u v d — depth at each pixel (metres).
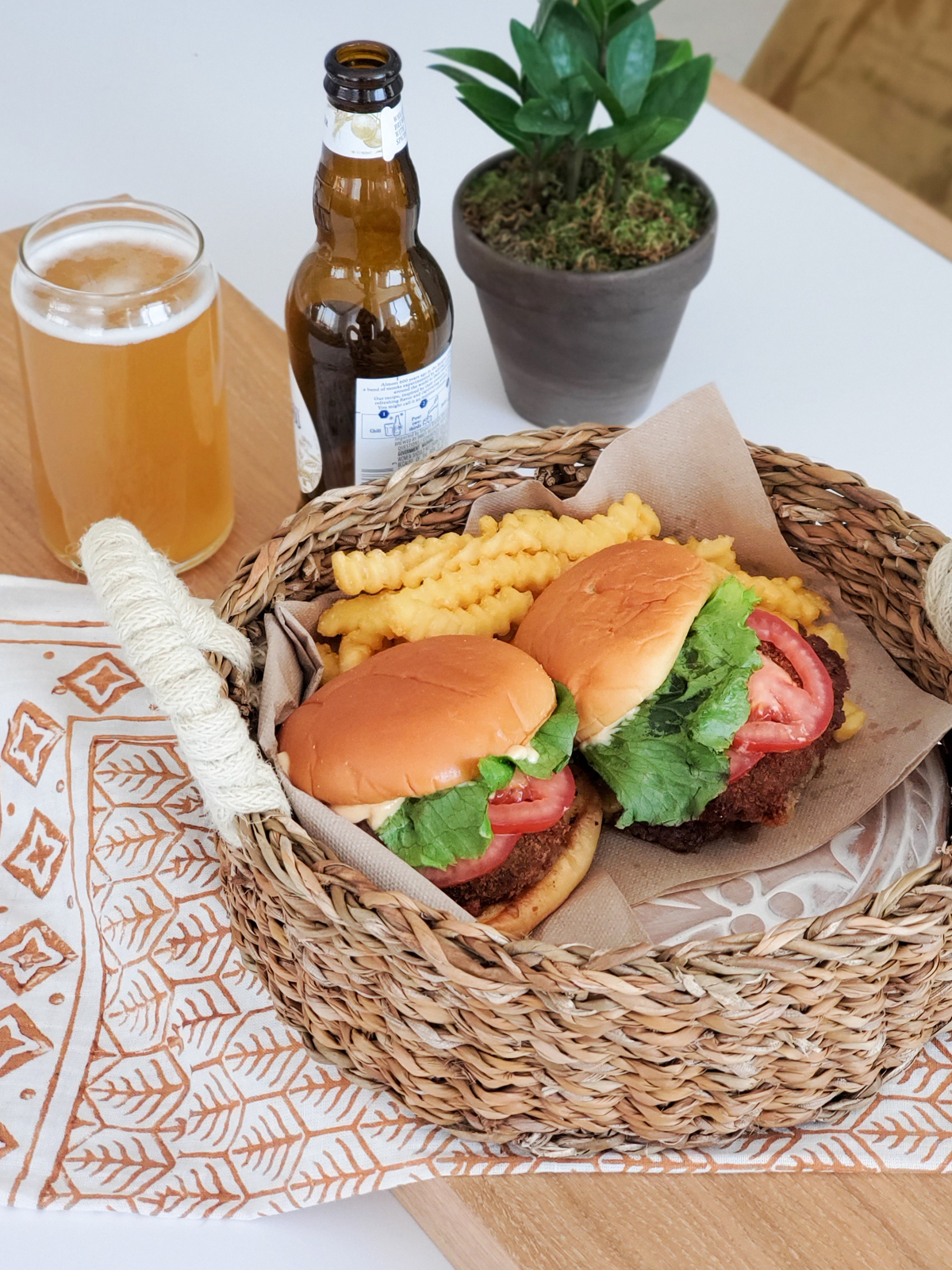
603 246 1.10
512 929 0.78
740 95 1.64
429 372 0.94
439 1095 0.74
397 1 1.74
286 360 1.26
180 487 1.01
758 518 0.94
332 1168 0.76
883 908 0.66
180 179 1.50
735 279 1.42
